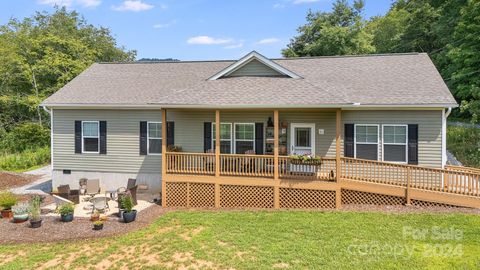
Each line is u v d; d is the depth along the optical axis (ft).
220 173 42.14
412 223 32.63
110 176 51.03
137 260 26.37
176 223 35.19
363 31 123.65
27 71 99.19
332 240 28.99
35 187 56.39
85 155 51.67
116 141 50.72
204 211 39.96
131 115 50.16
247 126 48.75
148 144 49.98
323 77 49.24
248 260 25.54
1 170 69.72
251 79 46.19
